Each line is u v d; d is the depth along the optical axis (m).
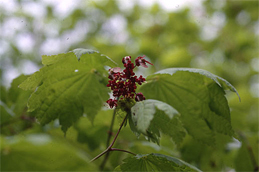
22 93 0.65
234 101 0.94
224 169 0.70
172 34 1.53
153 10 1.53
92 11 1.59
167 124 0.48
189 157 0.67
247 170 0.70
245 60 1.49
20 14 1.35
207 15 1.62
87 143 0.65
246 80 1.46
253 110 0.95
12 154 0.40
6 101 0.68
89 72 0.53
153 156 0.48
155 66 1.31
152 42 1.36
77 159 0.39
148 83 0.55
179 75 0.54
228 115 0.53
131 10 1.62
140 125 0.44
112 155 0.64
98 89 0.54
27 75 0.64
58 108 0.54
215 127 0.55
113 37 1.53
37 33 1.42
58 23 1.51
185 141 0.66
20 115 0.65
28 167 0.40
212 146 0.55
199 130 0.56
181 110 0.56
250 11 1.62
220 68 1.46
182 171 0.48
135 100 0.48
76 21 1.55
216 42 1.62
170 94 0.55
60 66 0.51
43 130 0.65
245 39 1.52
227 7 1.63
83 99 0.54
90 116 0.54
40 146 0.39
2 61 1.21
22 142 0.39
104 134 0.65
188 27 1.53
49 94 0.53
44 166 0.40
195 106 0.55
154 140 0.46
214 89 0.54
